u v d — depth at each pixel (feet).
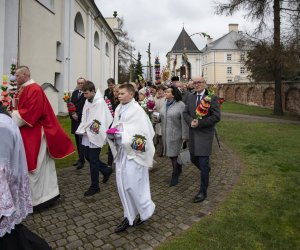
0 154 7.75
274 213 15.07
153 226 13.83
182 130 19.03
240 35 74.23
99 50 93.76
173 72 51.34
